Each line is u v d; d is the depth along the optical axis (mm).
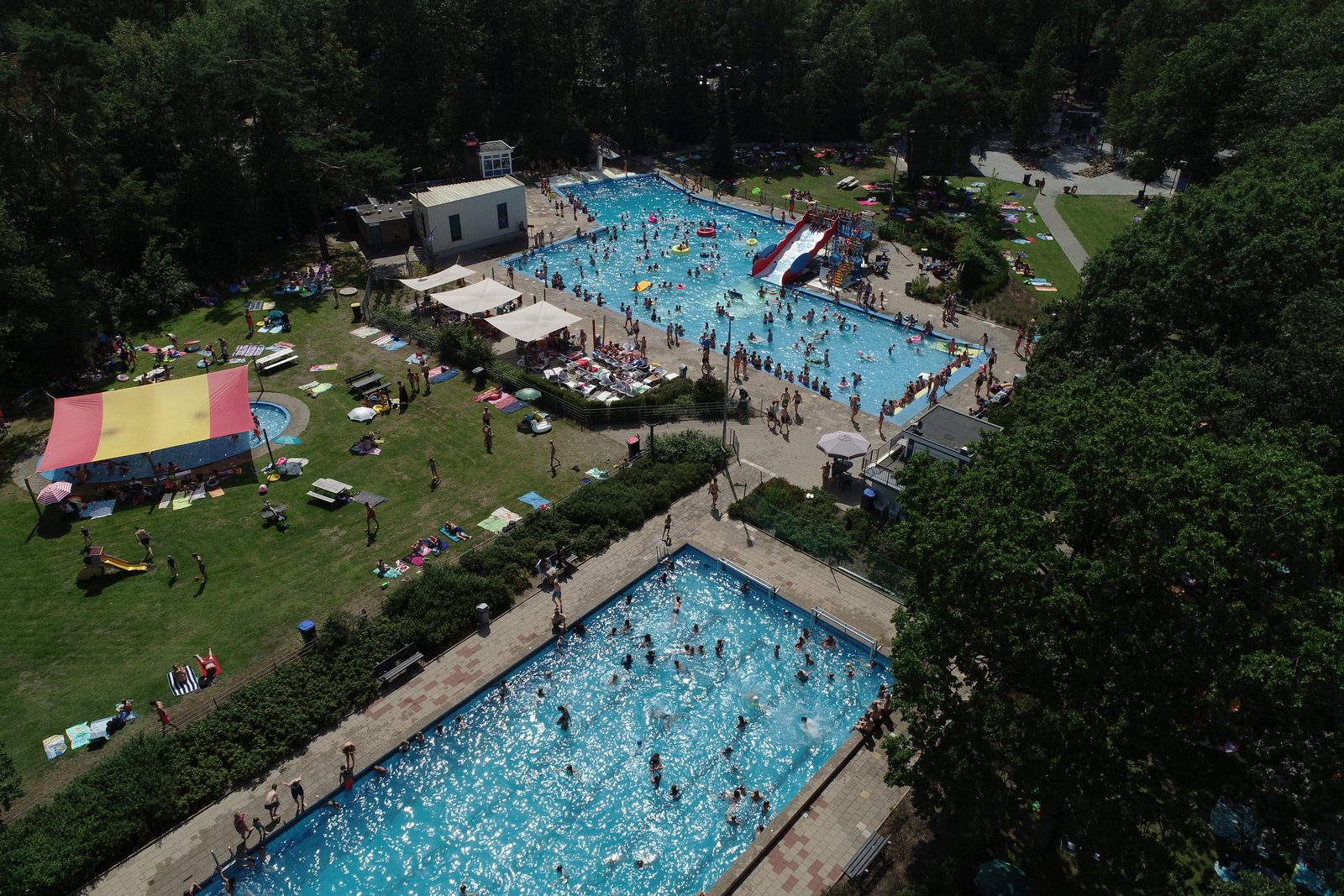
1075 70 133875
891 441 49719
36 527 43125
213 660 35281
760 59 112188
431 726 33438
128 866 27953
